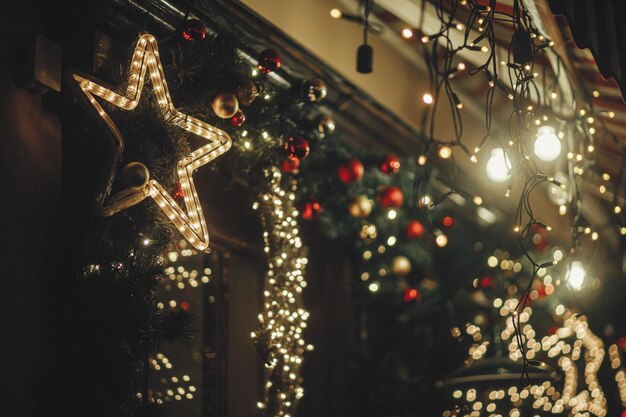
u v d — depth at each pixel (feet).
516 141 10.77
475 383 16.48
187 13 9.80
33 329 8.70
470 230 18.62
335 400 15.08
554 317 19.77
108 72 9.63
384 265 15.87
